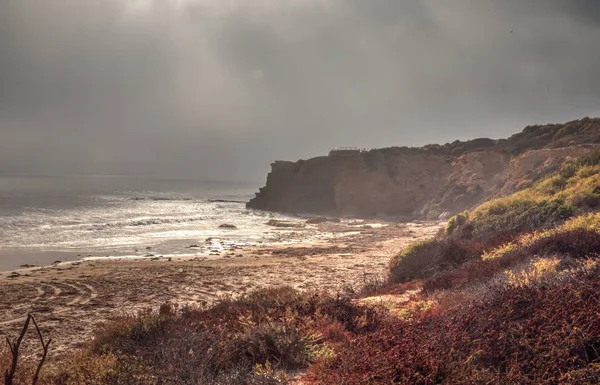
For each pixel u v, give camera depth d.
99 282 18.34
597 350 3.89
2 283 18.38
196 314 8.49
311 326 7.24
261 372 5.03
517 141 71.19
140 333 7.16
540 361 3.93
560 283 5.97
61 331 10.77
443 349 4.58
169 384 4.87
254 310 8.28
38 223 44.69
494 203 20.28
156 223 52.06
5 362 5.85
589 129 61.06
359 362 4.55
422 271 14.12
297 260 25.55
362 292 13.29
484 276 9.52
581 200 16.00
